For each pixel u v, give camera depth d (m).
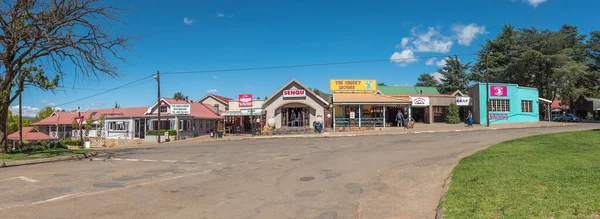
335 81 37.94
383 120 33.72
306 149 17.48
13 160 13.95
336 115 36.66
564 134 16.53
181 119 41.41
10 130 49.84
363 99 34.12
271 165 12.33
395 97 36.34
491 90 36.97
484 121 36.62
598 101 60.53
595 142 12.84
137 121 43.47
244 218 6.12
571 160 8.87
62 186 9.01
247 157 15.05
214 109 53.69
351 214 6.29
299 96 34.94
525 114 38.50
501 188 6.57
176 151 19.62
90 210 6.66
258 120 35.03
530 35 47.41
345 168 11.15
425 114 41.22
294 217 6.16
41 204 7.11
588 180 6.54
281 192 8.08
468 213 5.34
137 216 6.27
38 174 11.11
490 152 11.63
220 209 6.71
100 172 11.48
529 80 48.69
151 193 8.10
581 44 52.28
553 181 6.70
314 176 9.96
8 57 16.25
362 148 16.84
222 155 16.31
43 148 20.89
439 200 6.84
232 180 9.66
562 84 45.44
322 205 6.91
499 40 56.12
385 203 6.95
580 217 4.70
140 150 21.50
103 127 44.34
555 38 45.94
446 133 24.80
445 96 40.84
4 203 7.21
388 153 14.42
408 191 7.83
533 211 5.12
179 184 9.17
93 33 17.31
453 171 8.93
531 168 8.11
